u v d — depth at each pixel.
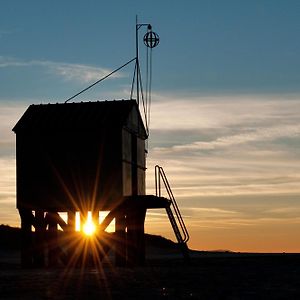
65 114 47.25
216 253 104.81
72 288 34.06
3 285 35.50
